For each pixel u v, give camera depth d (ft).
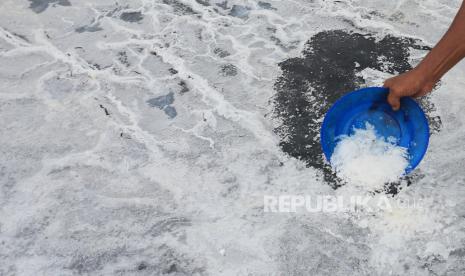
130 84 4.89
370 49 5.22
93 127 4.48
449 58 3.18
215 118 4.58
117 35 5.45
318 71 5.00
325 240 3.71
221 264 3.60
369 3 5.78
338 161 3.94
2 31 5.41
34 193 3.98
